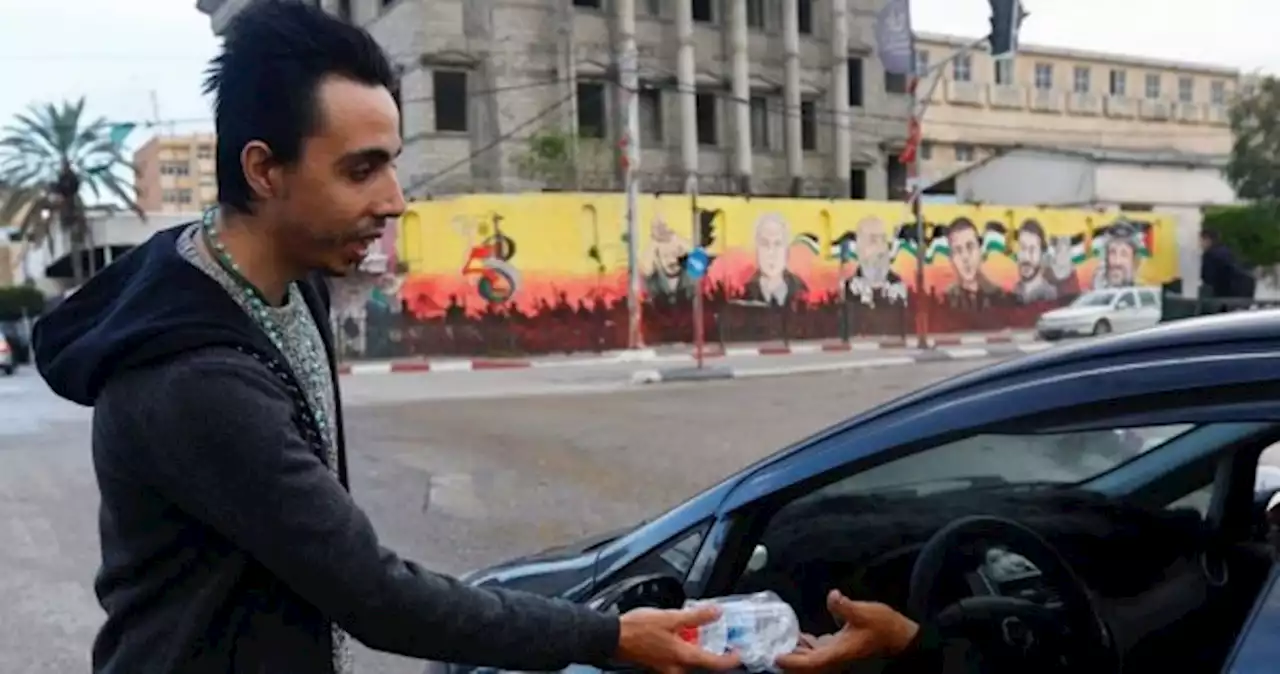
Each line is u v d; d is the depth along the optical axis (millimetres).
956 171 44250
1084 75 49969
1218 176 39594
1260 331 1374
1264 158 37750
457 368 22625
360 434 11289
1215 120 53062
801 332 28344
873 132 38062
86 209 40906
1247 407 1315
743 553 1949
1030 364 1580
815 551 1991
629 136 24016
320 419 1470
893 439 1717
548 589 2256
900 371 18391
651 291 26406
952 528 1933
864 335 29297
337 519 1283
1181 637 1963
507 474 8516
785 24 35438
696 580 1948
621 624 1457
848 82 37625
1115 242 33656
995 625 1823
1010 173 39500
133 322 1285
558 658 1399
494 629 1352
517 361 23266
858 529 2023
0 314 37625
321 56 1333
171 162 83812
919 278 24234
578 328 25844
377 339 25906
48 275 44375
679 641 1487
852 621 1767
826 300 28734
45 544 6609
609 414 12531
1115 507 2219
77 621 5078
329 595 1274
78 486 8609
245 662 1322
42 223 40656
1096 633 1884
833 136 36719
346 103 1328
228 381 1258
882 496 2031
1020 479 2176
